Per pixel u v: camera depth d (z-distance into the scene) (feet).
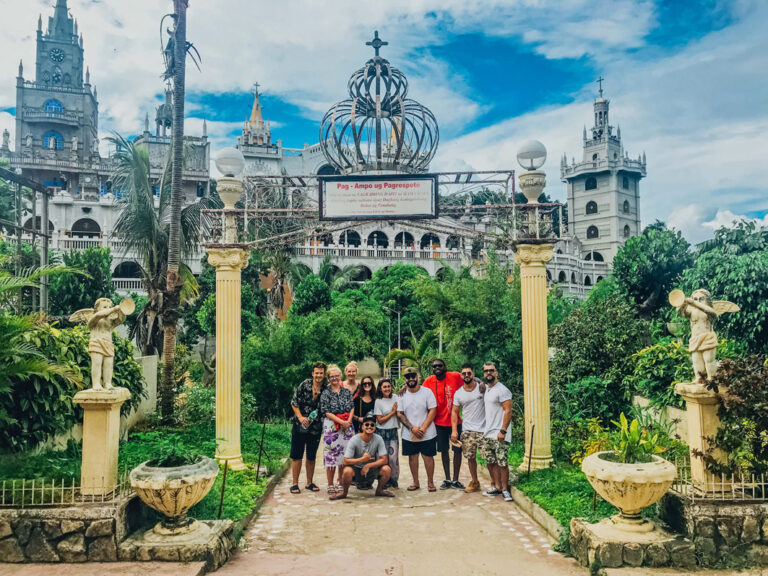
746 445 18.92
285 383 56.24
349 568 18.19
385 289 119.55
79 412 27.55
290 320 62.28
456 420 28.60
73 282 88.69
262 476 29.14
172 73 42.01
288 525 22.86
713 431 19.60
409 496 27.27
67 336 27.58
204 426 39.19
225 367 30.09
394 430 29.01
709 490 19.19
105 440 19.10
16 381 23.35
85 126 265.34
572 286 208.54
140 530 19.34
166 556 17.87
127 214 49.16
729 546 18.03
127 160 47.32
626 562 17.63
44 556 17.87
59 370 20.92
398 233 154.30
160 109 217.97
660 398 32.60
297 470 27.81
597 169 303.48
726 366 19.16
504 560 19.08
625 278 75.31
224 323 30.32
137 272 134.72
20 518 17.98
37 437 24.50
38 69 280.51
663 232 76.18
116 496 19.19
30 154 223.51
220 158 30.78
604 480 18.25
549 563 18.86
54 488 18.70
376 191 31.60
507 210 32.30
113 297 94.48
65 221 155.12
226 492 24.89
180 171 41.34
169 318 40.65
